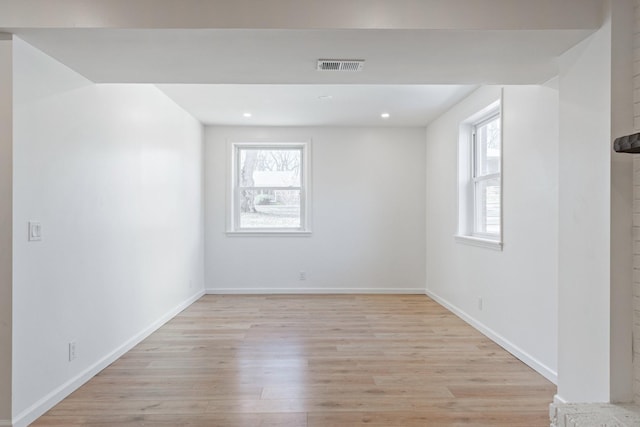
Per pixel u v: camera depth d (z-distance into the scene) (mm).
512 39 2396
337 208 6473
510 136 3801
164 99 4719
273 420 2516
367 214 6492
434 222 6066
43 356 2615
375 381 3094
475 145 5008
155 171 4473
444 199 5609
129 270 3848
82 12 2234
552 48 2525
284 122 6176
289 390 2938
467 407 2688
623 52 2207
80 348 3037
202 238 6277
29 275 2490
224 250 6434
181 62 2734
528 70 2896
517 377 3182
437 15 2262
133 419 2525
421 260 6492
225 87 4480
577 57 2469
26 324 2461
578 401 2473
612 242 2215
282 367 3377
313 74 2971
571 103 2527
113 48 2514
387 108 5367
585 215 2410
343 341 4066
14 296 2355
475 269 4551
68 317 2889
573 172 2510
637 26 2184
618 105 2207
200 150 6164
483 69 2873
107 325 3438
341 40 2396
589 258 2379
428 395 2859
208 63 2746
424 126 6453
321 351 3768
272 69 2873
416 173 6496
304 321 4816
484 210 4758
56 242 2754
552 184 3148
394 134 6488
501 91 3955
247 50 2539
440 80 3111
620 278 2211
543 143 3270
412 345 3947
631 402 2199
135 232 3977
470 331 4418
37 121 2559
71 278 2926
